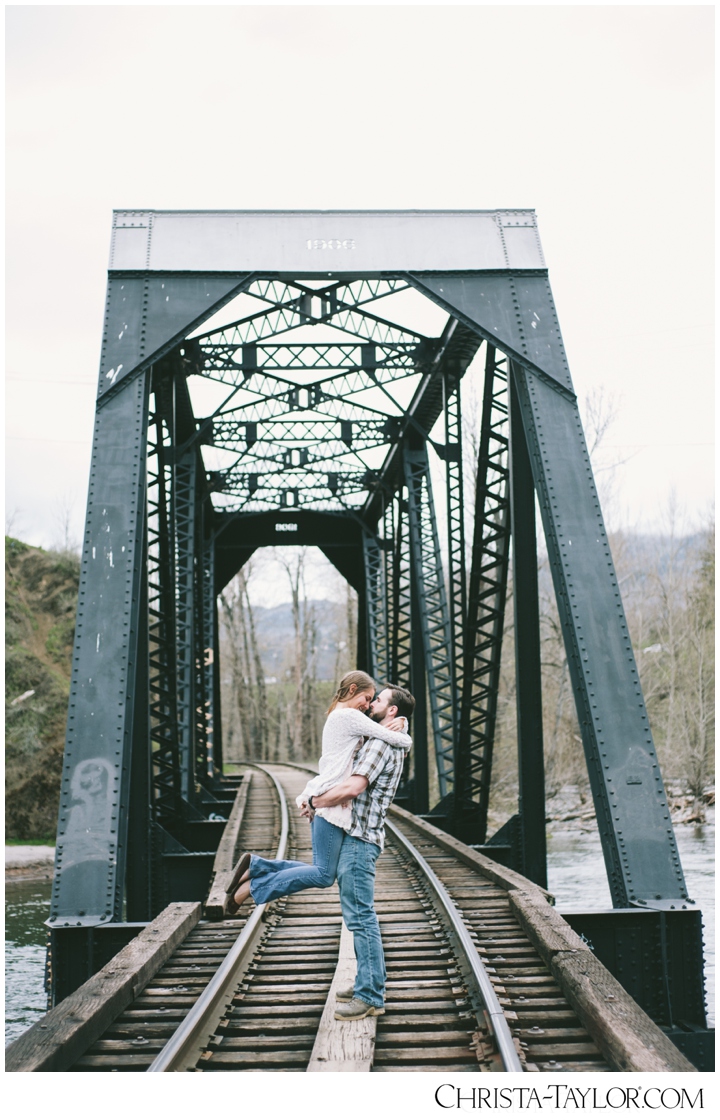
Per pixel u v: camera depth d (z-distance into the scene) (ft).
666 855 28.02
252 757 209.46
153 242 37.17
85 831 27.94
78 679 30.07
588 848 96.68
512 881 29.71
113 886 27.17
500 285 37.55
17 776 122.52
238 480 82.74
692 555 137.59
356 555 105.09
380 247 37.81
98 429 34.19
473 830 50.47
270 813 57.77
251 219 37.96
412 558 67.10
